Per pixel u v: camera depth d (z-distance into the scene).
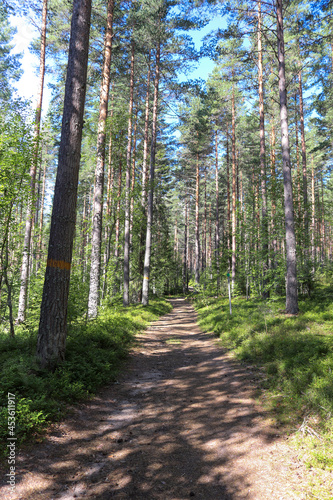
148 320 17.17
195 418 5.00
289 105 24.30
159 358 9.16
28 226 13.60
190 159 33.75
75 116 6.45
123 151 14.99
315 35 14.33
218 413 5.14
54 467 3.50
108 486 3.26
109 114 20.17
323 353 6.54
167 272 38.78
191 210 51.47
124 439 4.34
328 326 8.87
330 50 19.25
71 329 8.69
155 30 17.69
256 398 5.56
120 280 24.39
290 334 8.45
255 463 3.63
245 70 19.19
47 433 4.18
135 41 17.91
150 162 21.44
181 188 39.88
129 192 18.73
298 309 11.60
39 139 8.18
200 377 7.22
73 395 5.38
